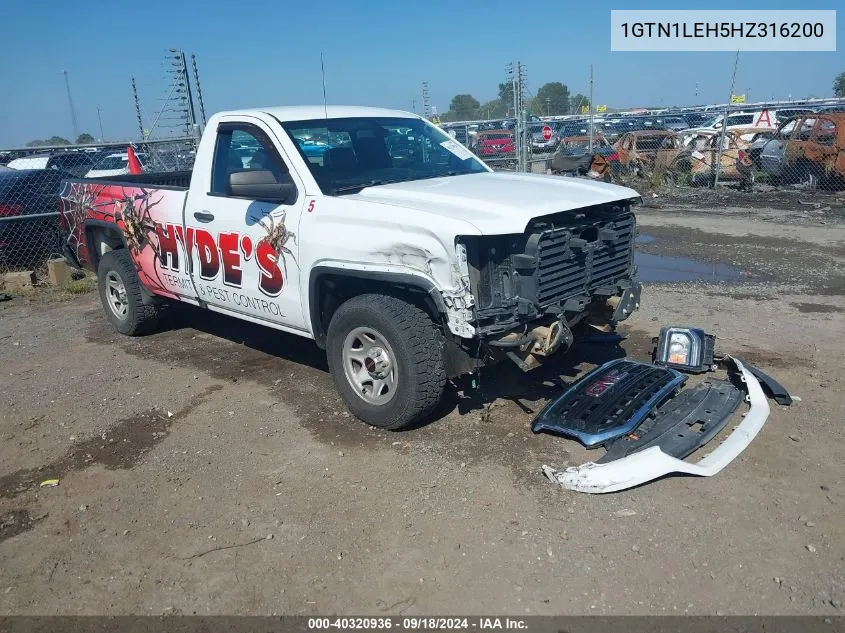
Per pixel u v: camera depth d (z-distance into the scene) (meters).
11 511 3.82
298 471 4.07
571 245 4.08
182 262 5.68
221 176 5.29
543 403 4.77
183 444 4.48
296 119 4.98
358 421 4.66
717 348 5.65
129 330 6.66
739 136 16.72
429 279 3.92
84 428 4.78
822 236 10.16
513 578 3.10
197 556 3.36
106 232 6.71
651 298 7.21
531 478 3.86
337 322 4.45
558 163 9.17
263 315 5.11
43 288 9.03
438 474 3.95
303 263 4.58
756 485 3.69
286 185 4.65
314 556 3.32
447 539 3.38
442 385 4.26
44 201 9.81
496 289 3.92
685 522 3.41
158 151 12.49
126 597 3.12
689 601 2.92
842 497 3.56
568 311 4.19
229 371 5.72
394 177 5.02
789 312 6.57
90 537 3.56
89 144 10.46
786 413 4.45
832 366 5.21
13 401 5.29
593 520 3.46
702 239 10.33
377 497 3.77
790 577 3.03
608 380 4.69
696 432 4.11
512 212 3.88
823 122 14.78
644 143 17.88
